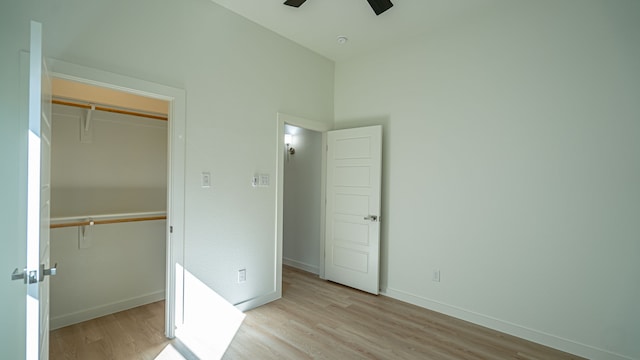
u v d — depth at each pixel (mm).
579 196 2350
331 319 2863
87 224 2609
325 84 3924
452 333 2639
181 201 2504
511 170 2660
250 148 3041
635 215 2143
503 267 2693
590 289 2299
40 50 1229
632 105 2158
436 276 3096
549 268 2473
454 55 3006
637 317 2125
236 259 2930
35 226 1214
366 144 3549
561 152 2428
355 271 3658
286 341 2449
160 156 3367
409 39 3346
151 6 2344
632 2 2164
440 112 3094
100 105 2926
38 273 1218
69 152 2777
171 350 2281
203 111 2656
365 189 3559
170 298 2457
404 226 3352
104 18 2111
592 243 2293
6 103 1754
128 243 3012
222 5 2771
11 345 1781
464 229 2922
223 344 2383
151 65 2338
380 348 2375
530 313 2551
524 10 2598
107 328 2590
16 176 1779
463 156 2936
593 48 2301
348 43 3484
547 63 2492
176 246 2473
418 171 3246
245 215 3004
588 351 2291
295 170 4664
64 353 2205
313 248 4402
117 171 3064
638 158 2137
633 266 2145
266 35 3178
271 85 3240
